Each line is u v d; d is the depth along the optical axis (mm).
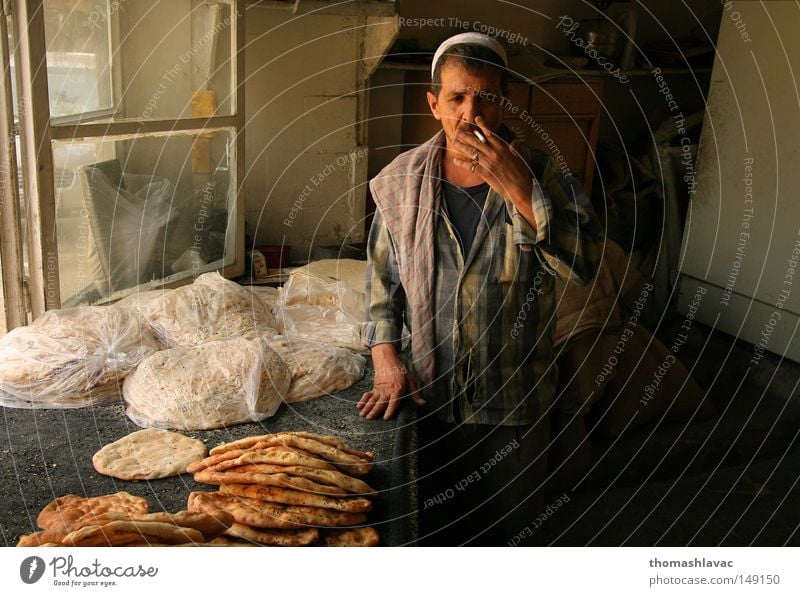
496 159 1646
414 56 4062
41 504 1621
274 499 1562
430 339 1896
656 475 3064
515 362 1887
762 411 3393
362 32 3541
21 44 2172
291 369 2234
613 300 2961
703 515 2855
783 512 2883
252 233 3650
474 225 1805
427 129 4238
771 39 3590
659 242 4355
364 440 1929
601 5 4723
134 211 2756
